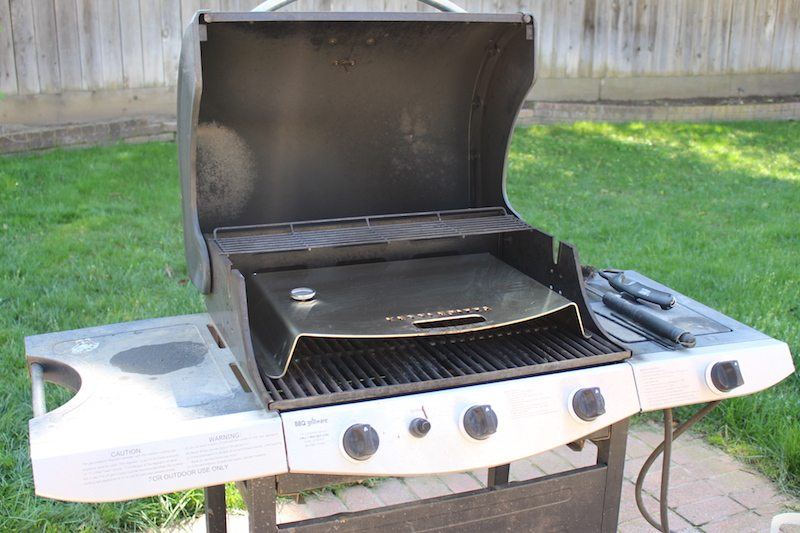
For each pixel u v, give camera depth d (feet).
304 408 4.57
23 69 21.34
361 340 5.51
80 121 22.41
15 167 19.62
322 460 4.45
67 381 5.45
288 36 5.60
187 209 5.77
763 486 8.82
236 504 8.34
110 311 12.26
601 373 5.16
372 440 4.46
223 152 6.12
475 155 6.88
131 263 14.40
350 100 6.34
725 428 9.80
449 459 4.72
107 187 19.02
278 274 6.06
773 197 20.77
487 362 5.23
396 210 6.82
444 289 5.79
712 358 5.46
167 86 23.41
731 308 12.64
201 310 12.37
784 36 30.53
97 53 22.18
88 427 4.37
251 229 5.87
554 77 28.04
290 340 4.91
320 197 6.54
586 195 20.38
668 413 6.31
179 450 4.25
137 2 22.36
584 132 26.81
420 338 5.57
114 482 4.13
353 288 5.81
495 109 6.53
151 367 5.25
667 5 28.55
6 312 12.05
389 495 8.77
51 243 15.25
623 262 15.15
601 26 27.99
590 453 9.69
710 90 30.30
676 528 8.10
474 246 6.69
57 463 4.06
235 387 4.91
